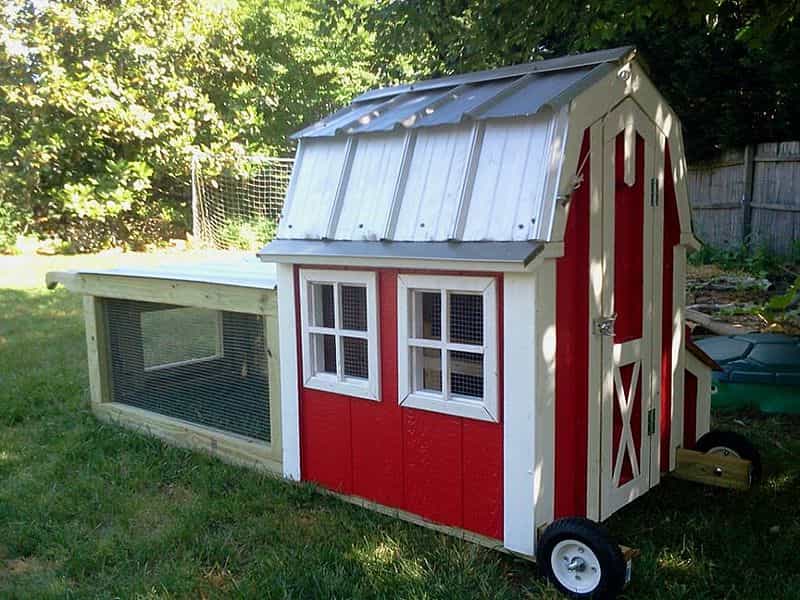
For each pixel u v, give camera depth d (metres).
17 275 11.56
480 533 2.94
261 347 3.88
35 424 4.77
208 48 15.21
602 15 5.90
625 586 2.69
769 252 10.94
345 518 3.28
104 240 15.03
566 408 2.86
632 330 3.20
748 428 4.60
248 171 15.16
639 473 3.30
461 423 2.94
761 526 3.22
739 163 11.83
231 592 2.75
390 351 3.12
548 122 2.72
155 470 3.92
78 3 13.93
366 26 7.66
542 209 2.62
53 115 14.13
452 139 2.99
